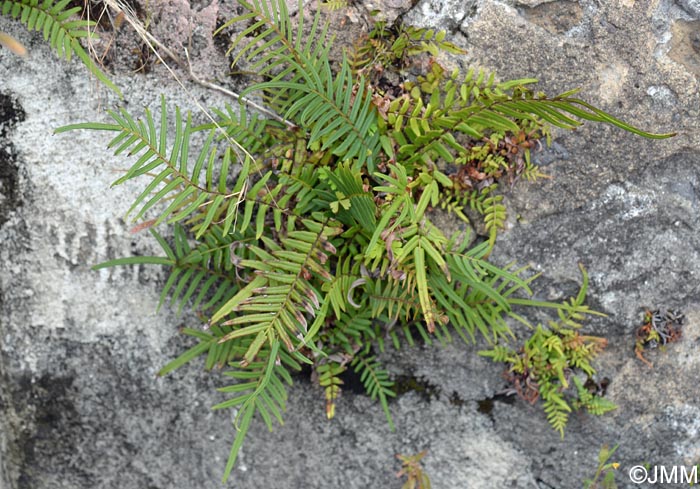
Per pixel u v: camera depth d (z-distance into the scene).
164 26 0.67
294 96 0.66
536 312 0.74
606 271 0.74
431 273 0.68
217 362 0.75
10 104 0.69
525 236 0.73
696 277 0.74
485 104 0.62
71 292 0.74
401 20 0.67
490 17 0.67
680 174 0.72
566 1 0.67
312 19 0.67
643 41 0.68
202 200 0.61
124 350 0.75
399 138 0.67
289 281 0.63
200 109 0.69
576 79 0.68
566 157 0.70
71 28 0.64
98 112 0.69
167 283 0.70
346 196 0.65
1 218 0.72
